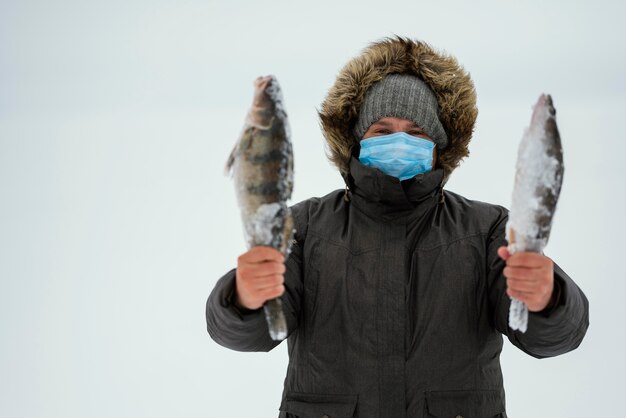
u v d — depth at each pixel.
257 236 2.44
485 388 2.73
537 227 2.36
